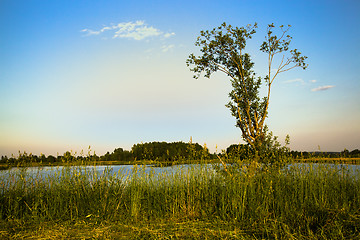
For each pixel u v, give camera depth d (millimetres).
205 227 5566
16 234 5027
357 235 4594
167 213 6617
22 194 6918
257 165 8398
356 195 7289
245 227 5551
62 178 7176
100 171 7652
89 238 4926
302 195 6926
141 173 7660
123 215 6395
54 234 5125
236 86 11641
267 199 6582
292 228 5219
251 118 11508
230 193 6961
